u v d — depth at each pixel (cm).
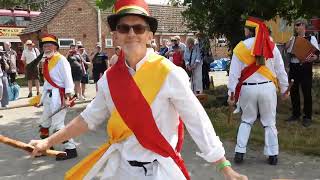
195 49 1224
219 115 943
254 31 589
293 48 831
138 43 248
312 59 824
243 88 594
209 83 1452
